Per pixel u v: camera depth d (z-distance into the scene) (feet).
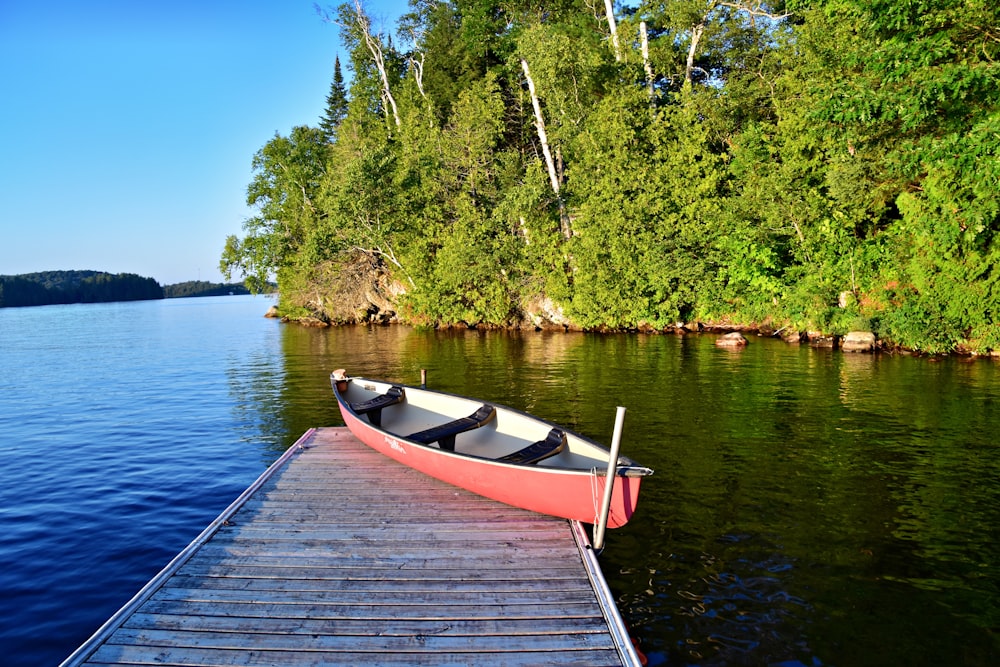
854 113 55.67
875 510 24.73
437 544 19.75
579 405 43.98
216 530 20.79
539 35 95.91
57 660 16.60
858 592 18.86
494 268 106.22
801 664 15.56
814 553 21.34
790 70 91.04
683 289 90.27
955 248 59.88
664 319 91.81
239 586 16.83
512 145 122.72
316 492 24.77
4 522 26.04
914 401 42.24
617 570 20.36
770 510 24.93
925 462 30.12
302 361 75.66
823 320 72.54
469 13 112.68
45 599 19.77
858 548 21.65
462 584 17.06
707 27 107.76
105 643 14.02
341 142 140.67
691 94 96.27
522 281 105.60
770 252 80.12
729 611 17.92
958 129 56.70
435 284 116.37
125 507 27.73
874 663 15.58
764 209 80.53
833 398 43.83
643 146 95.81
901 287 67.10
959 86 49.55
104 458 35.45
